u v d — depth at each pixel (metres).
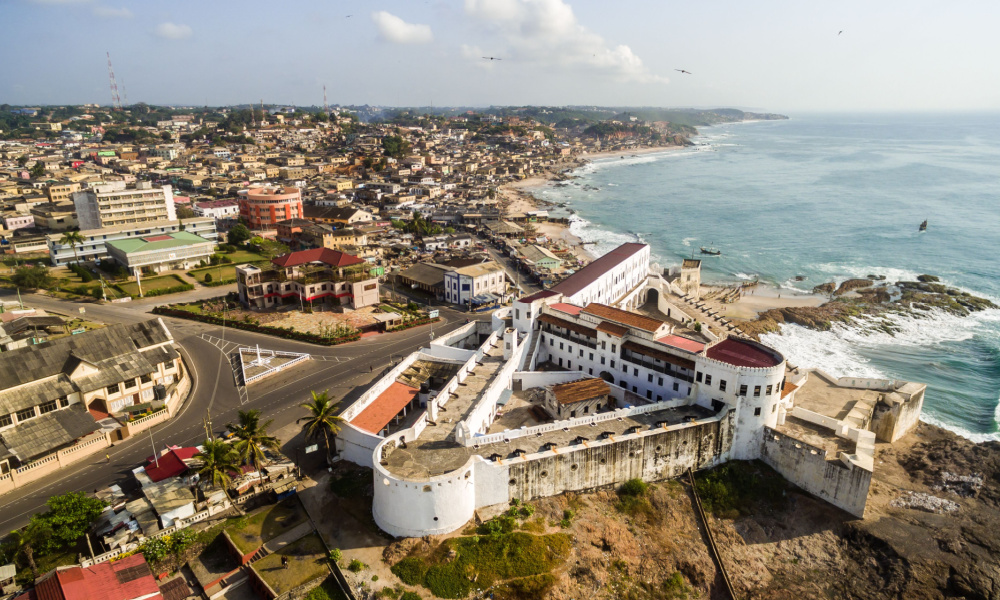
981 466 100.50
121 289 183.88
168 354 116.62
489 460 83.81
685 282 195.12
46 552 74.31
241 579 73.88
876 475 101.56
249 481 87.06
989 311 182.62
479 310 172.00
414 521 78.31
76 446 96.00
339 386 121.56
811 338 165.00
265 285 168.00
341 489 87.62
